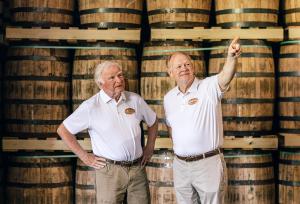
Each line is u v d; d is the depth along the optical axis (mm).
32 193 8250
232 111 8117
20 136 8289
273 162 8547
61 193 8344
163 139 8086
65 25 8352
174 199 8094
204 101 6363
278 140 8234
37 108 8242
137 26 8320
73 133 6480
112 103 6430
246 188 8180
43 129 8258
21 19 8250
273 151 8789
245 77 8094
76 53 8367
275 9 8211
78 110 6445
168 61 6609
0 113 8383
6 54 8414
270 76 8203
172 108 6551
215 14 8375
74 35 8164
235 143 8102
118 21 8164
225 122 8156
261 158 8266
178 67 6422
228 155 8211
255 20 8094
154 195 8172
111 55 8219
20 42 8328
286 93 8297
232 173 8195
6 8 8695
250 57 8109
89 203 8281
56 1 8266
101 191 6395
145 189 6547
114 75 6367
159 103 8133
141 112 6609
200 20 8156
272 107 8281
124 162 6387
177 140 6488
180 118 6453
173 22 8086
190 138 6383
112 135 6355
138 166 6473
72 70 8453
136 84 8367
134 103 6547
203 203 6473
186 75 6410
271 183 8359
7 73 8344
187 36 8078
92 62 8211
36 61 8250
